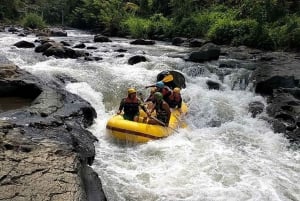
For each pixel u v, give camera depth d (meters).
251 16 22.02
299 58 15.72
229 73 13.23
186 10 25.59
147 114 8.29
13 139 6.06
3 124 6.62
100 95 10.58
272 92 11.66
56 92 9.29
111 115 9.71
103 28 32.50
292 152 8.16
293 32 18.17
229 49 18.31
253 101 11.22
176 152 7.55
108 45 19.47
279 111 10.01
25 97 9.59
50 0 45.44
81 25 39.53
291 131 9.09
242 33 20.38
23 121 7.32
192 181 6.44
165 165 6.99
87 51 16.33
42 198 4.58
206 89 12.09
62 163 5.46
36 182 4.89
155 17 28.30
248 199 5.96
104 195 5.41
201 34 23.53
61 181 4.99
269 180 6.68
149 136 7.94
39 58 13.50
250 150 8.04
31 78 10.05
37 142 6.13
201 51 14.59
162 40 24.73
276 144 8.46
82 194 4.85
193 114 10.39
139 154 7.45
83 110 8.68
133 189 6.03
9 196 4.52
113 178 6.34
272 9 21.23
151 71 12.84
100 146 7.69
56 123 7.43
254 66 13.94
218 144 8.21
